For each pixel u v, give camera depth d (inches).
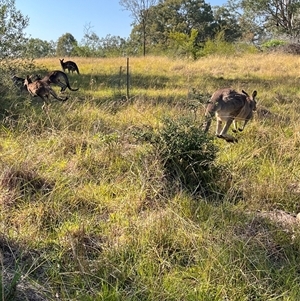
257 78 584.7
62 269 131.2
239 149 241.9
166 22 2068.2
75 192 180.1
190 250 141.7
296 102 398.6
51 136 235.1
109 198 182.5
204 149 203.3
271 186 191.3
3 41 408.5
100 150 224.2
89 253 141.5
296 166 221.8
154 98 386.6
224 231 151.0
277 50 1051.9
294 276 132.4
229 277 128.0
